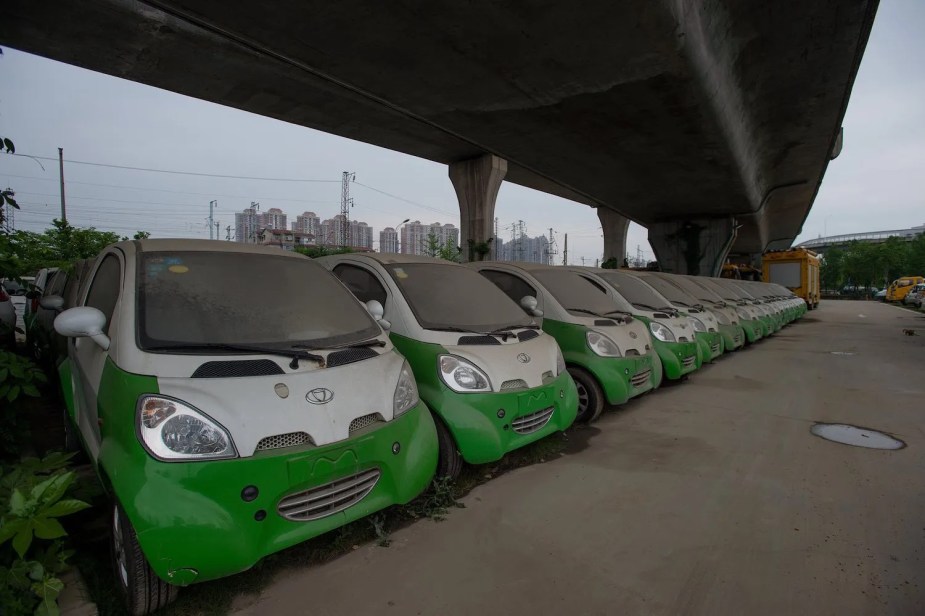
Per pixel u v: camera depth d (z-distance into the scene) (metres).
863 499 4.04
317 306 3.67
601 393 6.02
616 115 17.39
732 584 2.91
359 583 2.89
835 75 16.64
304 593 2.79
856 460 4.90
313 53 13.92
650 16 11.27
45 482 2.50
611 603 2.73
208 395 2.65
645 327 7.13
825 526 3.60
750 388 8.14
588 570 3.04
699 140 19.53
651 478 4.43
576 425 6.05
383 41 13.16
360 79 15.55
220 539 2.45
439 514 3.70
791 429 5.91
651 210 35.03
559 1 11.00
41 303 4.40
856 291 65.81
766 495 4.11
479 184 28.30
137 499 2.38
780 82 17.31
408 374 3.63
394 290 4.89
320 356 3.14
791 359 11.26
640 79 14.44
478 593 2.80
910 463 4.83
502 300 5.55
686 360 8.03
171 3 11.79
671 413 6.61
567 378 5.03
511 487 4.23
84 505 2.52
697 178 25.42
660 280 10.73
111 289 3.53
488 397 4.18
